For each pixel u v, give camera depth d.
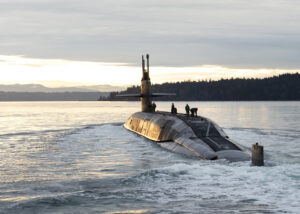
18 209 25.27
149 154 47.31
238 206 25.36
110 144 57.56
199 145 45.69
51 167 39.47
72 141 61.72
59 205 26.08
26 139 65.12
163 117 63.81
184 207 25.45
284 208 24.69
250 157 40.53
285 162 39.72
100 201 26.89
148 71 82.19
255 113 162.75
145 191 29.28
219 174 33.62
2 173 36.59
